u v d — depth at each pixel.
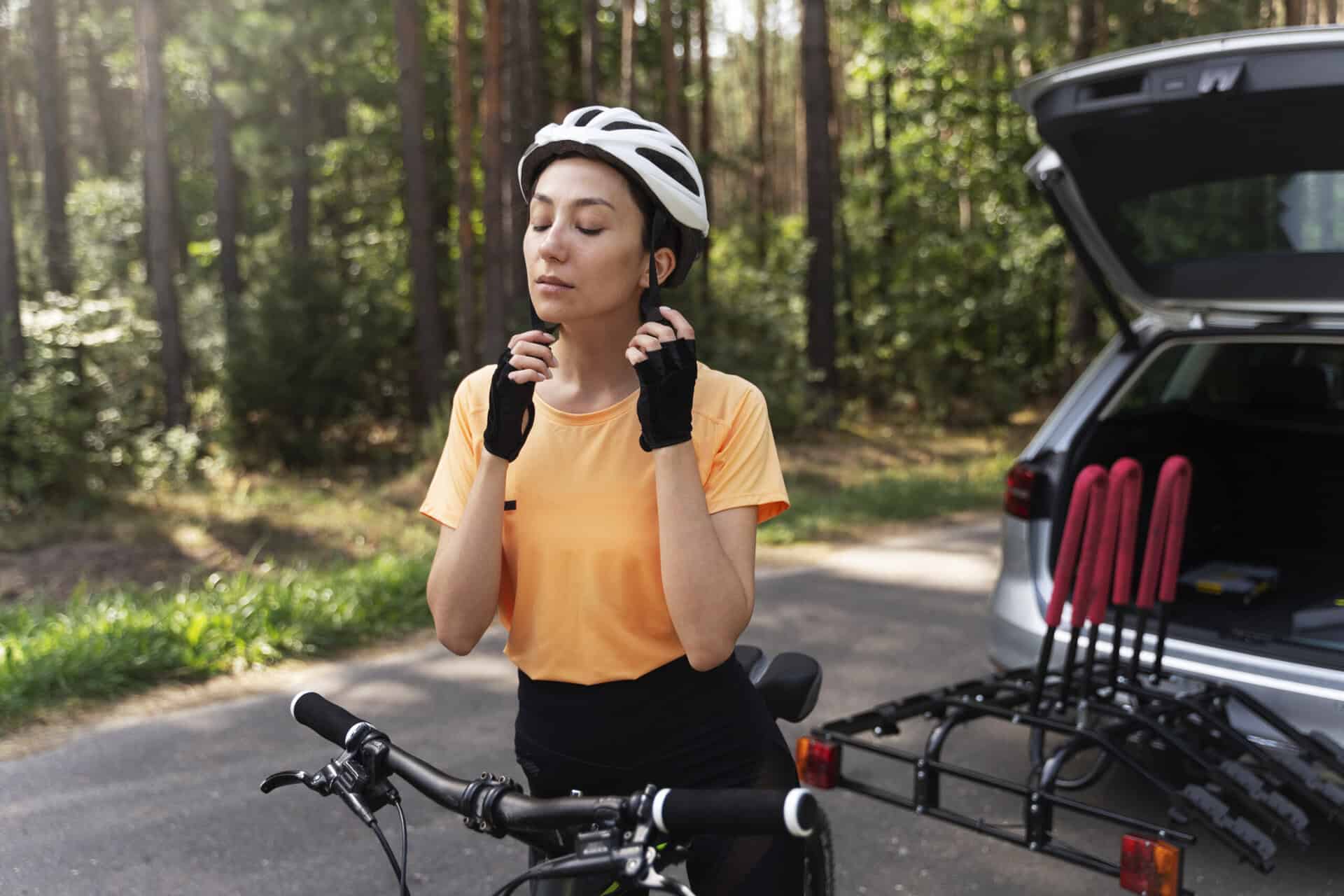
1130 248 4.10
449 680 5.60
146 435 14.03
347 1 19.33
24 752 4.58
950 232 23.19
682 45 22.59
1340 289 3.81
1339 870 3.60
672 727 1.78
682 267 1.74
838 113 26.61
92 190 28.25
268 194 26.81
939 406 20.19
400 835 3.88
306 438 16.69
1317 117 3.31
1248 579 4.62
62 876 3.55
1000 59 22.72
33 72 32.97
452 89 22.14
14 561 9.73
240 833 3.87
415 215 17.61
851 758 4.59
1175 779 4.29
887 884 3.56
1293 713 3.46
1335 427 4.93
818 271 18.27
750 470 1.75
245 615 6.12
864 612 6.90
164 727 4.90
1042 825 2.85
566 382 1.80
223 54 19.72
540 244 1.65
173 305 16.39
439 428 14.68
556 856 1.80
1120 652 3.63
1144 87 3.41
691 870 1.88
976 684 3.51
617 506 1.71
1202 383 5.03
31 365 12.99
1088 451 4.29
